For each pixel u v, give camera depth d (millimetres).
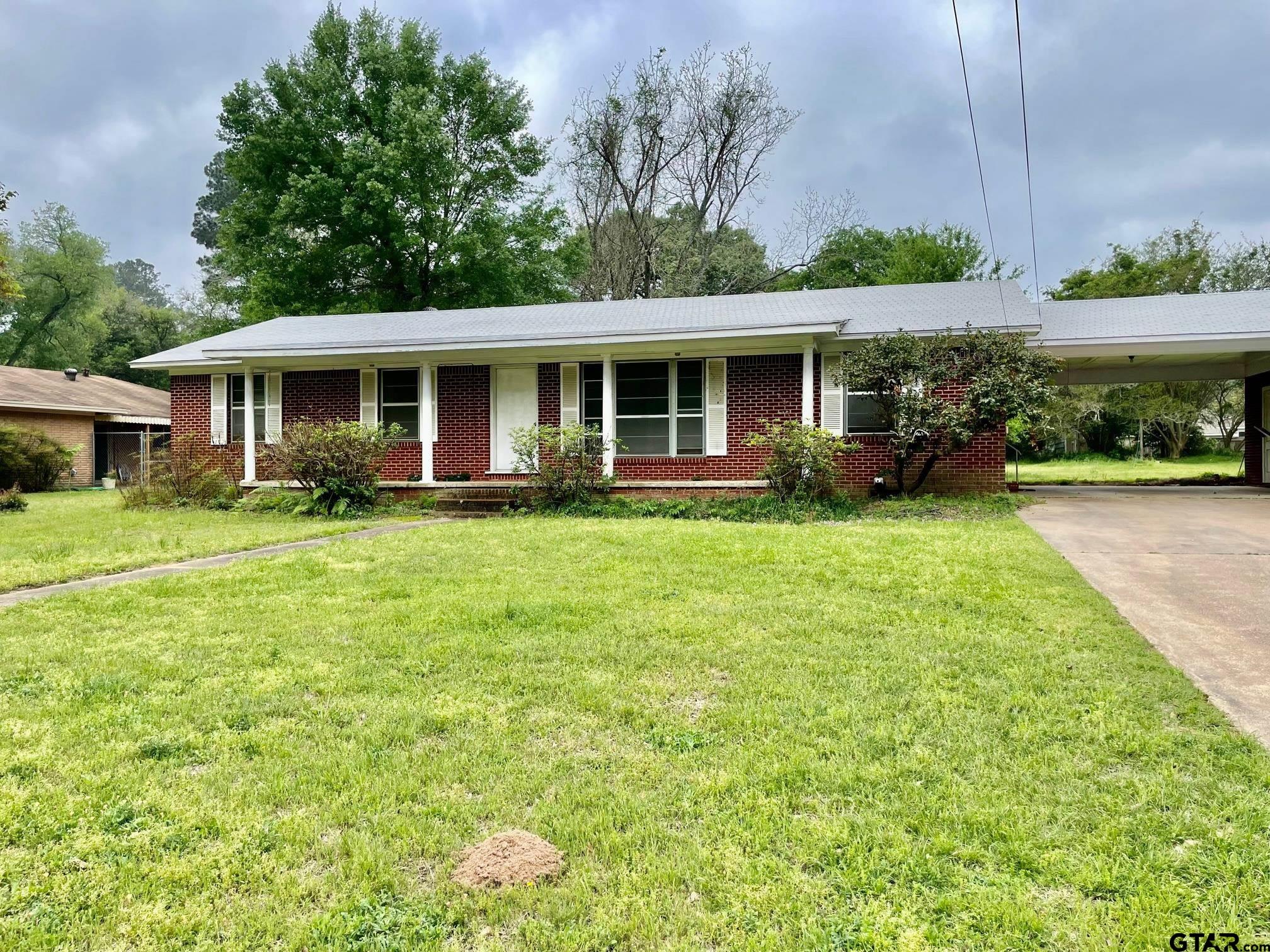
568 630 4891
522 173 29281
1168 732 3250
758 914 2119
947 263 33219
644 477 13758
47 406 20453
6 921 2080
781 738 3236
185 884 2254
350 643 4652
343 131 25891
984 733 3262
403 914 2121
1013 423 16734
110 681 3924
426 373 13758
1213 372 16547
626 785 2854
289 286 25859
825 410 13008
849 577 6254
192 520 11602
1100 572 6520
